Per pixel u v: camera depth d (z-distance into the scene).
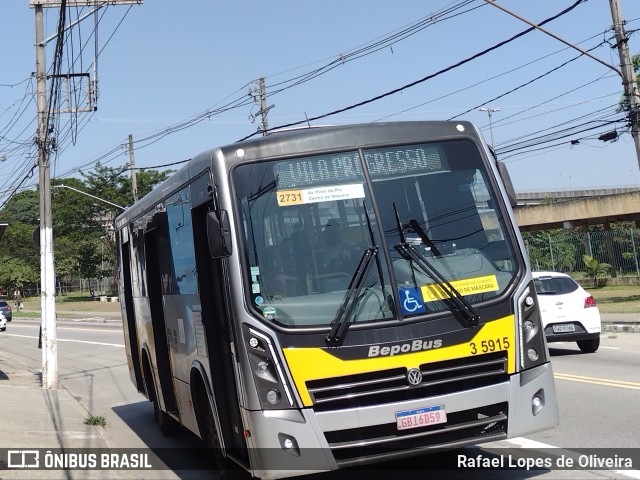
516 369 6.16
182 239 7.93
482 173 6.75
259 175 6.36
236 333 6.03
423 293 6.09
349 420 5.77
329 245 6.20
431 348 5.95
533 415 6.17
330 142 6.54
